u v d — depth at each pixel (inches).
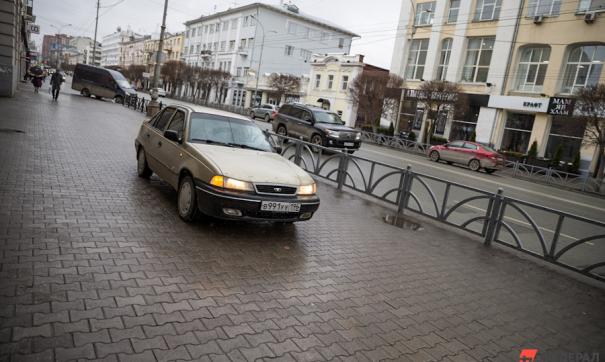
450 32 1261.1
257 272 165.6
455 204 287.7
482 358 131.3
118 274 144.6
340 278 175.2
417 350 129.2
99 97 1198.3
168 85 3213.6
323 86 1733.5
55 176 262.4
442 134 1244.5
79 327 111.0
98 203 220.4
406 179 320.2
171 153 237.9
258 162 216.5
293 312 139.2
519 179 856.9
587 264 221.3
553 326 163.0
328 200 324.2
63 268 142.4
